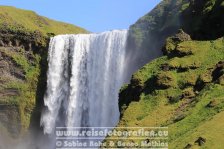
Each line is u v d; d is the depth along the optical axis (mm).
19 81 145000
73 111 143250
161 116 77750
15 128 143125
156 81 83688
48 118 146125
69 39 147375
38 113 146625
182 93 79938
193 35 99688
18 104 143375
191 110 73562
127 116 80375
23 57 146500
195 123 69250
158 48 125562
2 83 142875
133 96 87375
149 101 82125
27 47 147750
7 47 145875
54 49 148125
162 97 81438
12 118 143000
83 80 143250
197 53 87188
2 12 169625
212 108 70625
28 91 145875
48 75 147500
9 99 143125
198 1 105438
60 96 146125
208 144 59938
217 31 95000
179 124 71250
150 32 129750
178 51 88562
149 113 79375
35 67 147625
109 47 138250
